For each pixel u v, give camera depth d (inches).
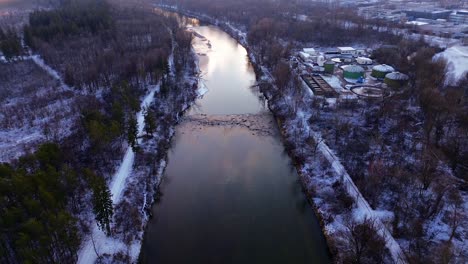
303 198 2162.9
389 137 2527.1
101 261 1589.6
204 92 3914.9
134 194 2084.2
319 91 3437.5
